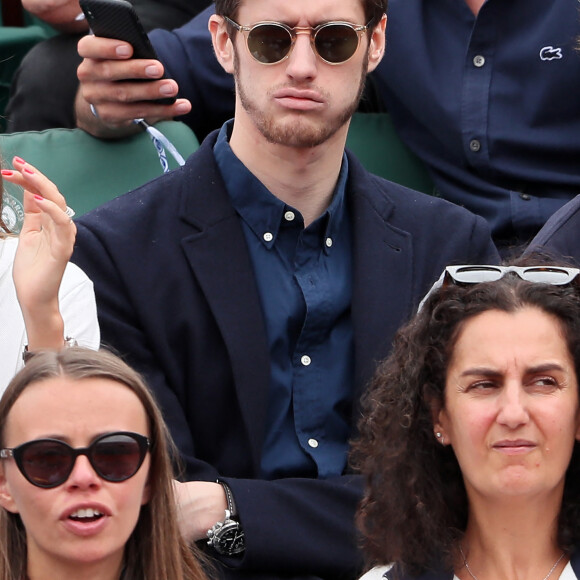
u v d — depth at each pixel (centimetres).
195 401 1298
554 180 1656
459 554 1082
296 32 1302
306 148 1319
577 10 1630
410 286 1356
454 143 1675
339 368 1335
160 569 1033
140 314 1292
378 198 1393
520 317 1045
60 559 994
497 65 1658
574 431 1045
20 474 980
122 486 988
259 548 1225
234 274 1316
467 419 1034
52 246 1123
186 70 1722
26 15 2236
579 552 1060
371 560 1129
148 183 1375
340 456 1323
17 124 1742
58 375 998
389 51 1692
